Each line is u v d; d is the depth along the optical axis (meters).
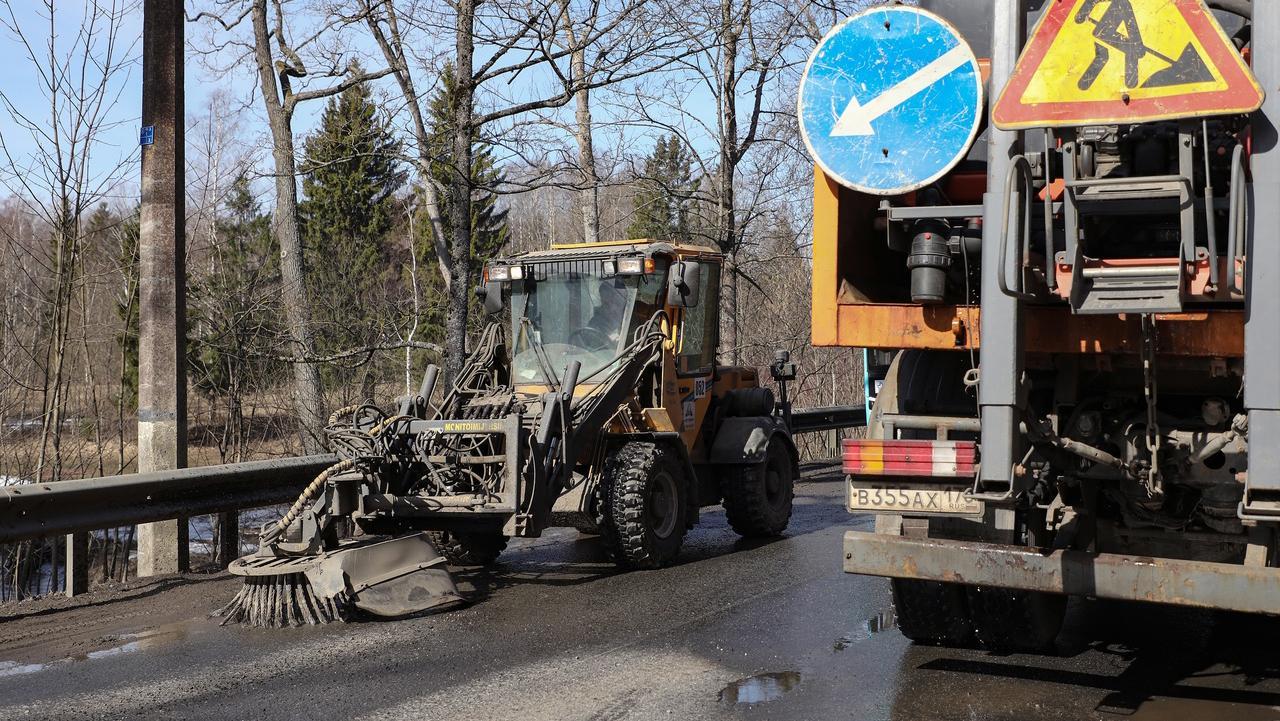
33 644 6.55
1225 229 4.73
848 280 5.58
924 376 5.67
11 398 13.09
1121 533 5.64
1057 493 5.71
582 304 9.87
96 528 7.83
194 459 15.54
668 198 19.14
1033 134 5.28
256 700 5.36
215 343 14.93
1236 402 5.20
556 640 6.53
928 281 5.20
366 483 7.89
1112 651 6.19
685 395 10.10
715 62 17.48
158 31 9.66
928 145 5.07
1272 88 4.29
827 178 5.41
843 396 24.69
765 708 5.14
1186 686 5.49
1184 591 4.75
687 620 7.04
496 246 38.75
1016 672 5.76
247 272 16.50
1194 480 5.18
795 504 13.35
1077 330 5.08
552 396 8.38
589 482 8.86
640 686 5.53
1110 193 4.45
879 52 5.15
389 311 20.67
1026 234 4.60
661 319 9.76
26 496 7.23
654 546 8.84
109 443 14.19
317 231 36.62
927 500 5.23
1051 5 4.47
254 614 7.02
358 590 7.02
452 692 5.45
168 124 9.64
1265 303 4.29
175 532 9.20
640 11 14.43
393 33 15.65
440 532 9.09
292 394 16.41
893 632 6.68
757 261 19.45
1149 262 4.59
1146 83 4.31
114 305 15.55
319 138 17.19
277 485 9.51
